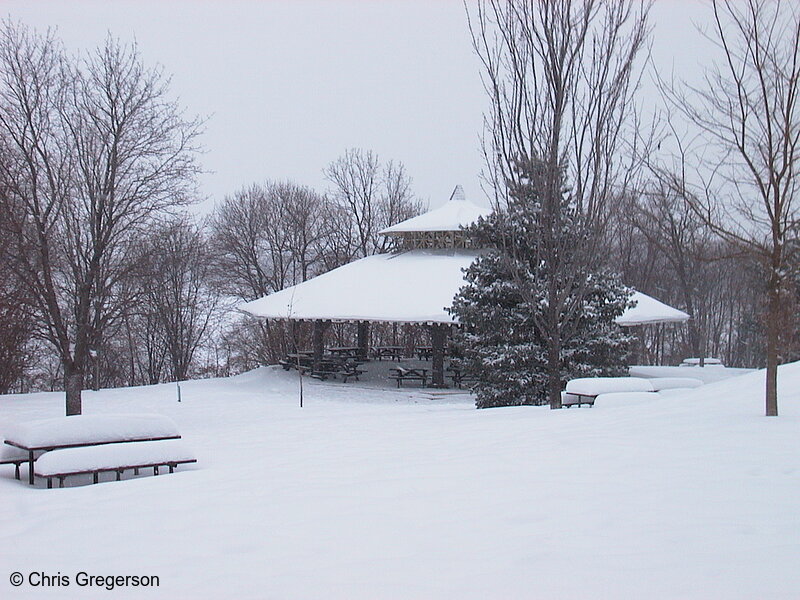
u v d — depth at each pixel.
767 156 10.27
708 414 11.48
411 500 7.07
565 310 17.05
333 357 31.06
